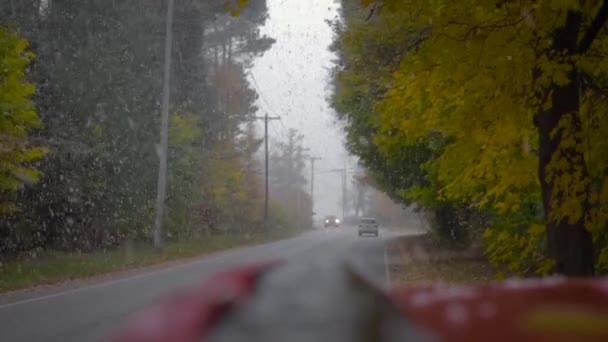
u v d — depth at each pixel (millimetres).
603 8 8062
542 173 8484
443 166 10250
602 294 1770
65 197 28312
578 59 8031
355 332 1080
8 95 16203
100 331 9961
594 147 9055
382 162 24281
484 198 10711
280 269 1413
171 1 30844
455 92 8984
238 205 53812
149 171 35031
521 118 8633
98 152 29969
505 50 7906
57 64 29453
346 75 13875
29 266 22281
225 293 1229
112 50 33125
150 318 1185
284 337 1032
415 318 1521
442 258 25375
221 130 48281
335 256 1659
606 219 8242
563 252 8219
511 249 10914
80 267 22547
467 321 1587
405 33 11570
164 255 30172
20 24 28125
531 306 1650
